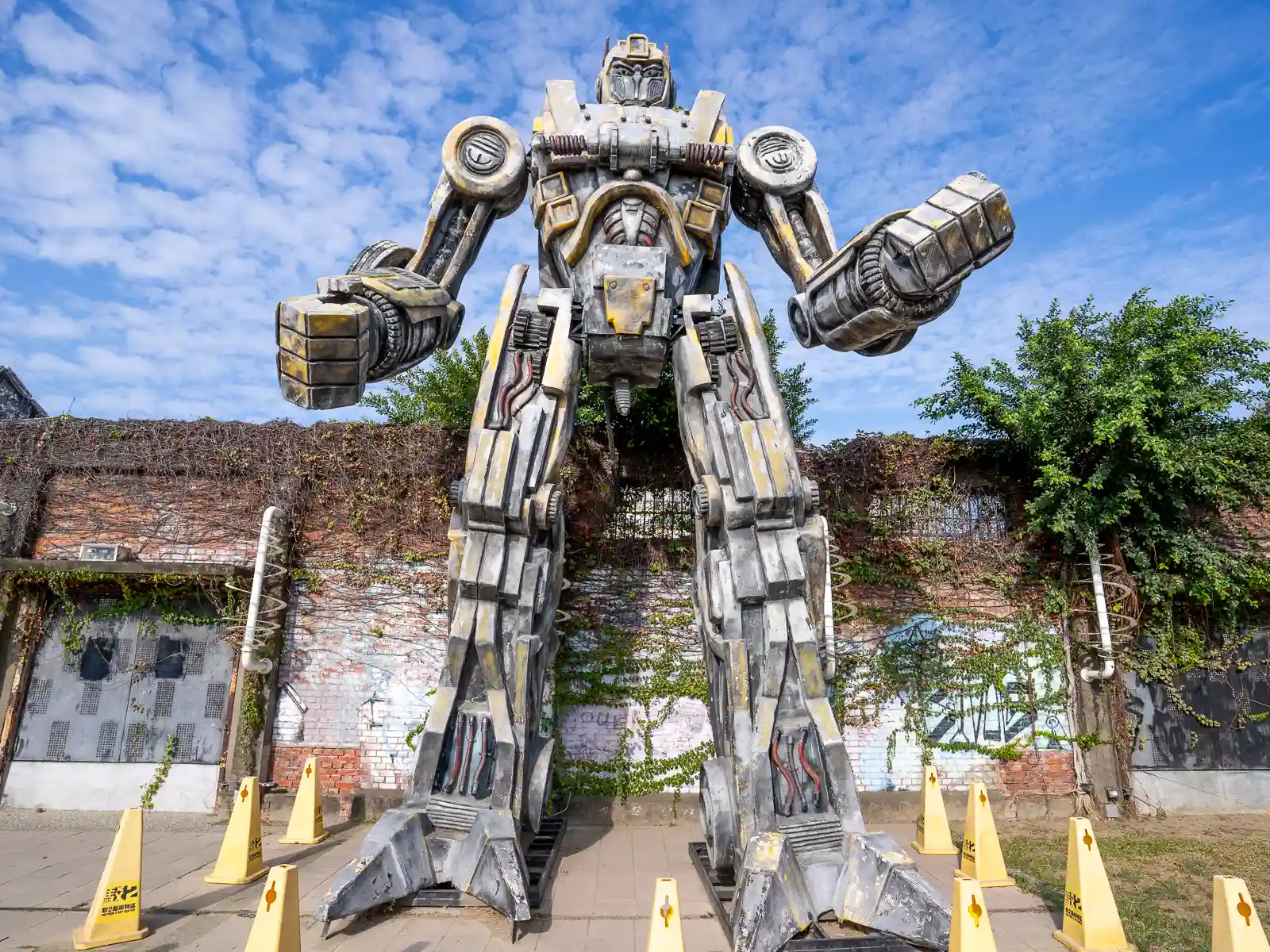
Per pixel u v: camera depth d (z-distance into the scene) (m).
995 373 7.76
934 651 8.07
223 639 7.96
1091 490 7.53
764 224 6.02
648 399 8.26
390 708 7.74
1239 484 8.13
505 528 5.16
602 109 5.63
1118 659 8.05
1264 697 8.29
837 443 8.45
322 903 4.22
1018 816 7.70
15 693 7.67
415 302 5.03
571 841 6.68
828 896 4.34
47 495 8.12
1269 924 4.64
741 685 4.77
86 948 4.14
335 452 8.18
